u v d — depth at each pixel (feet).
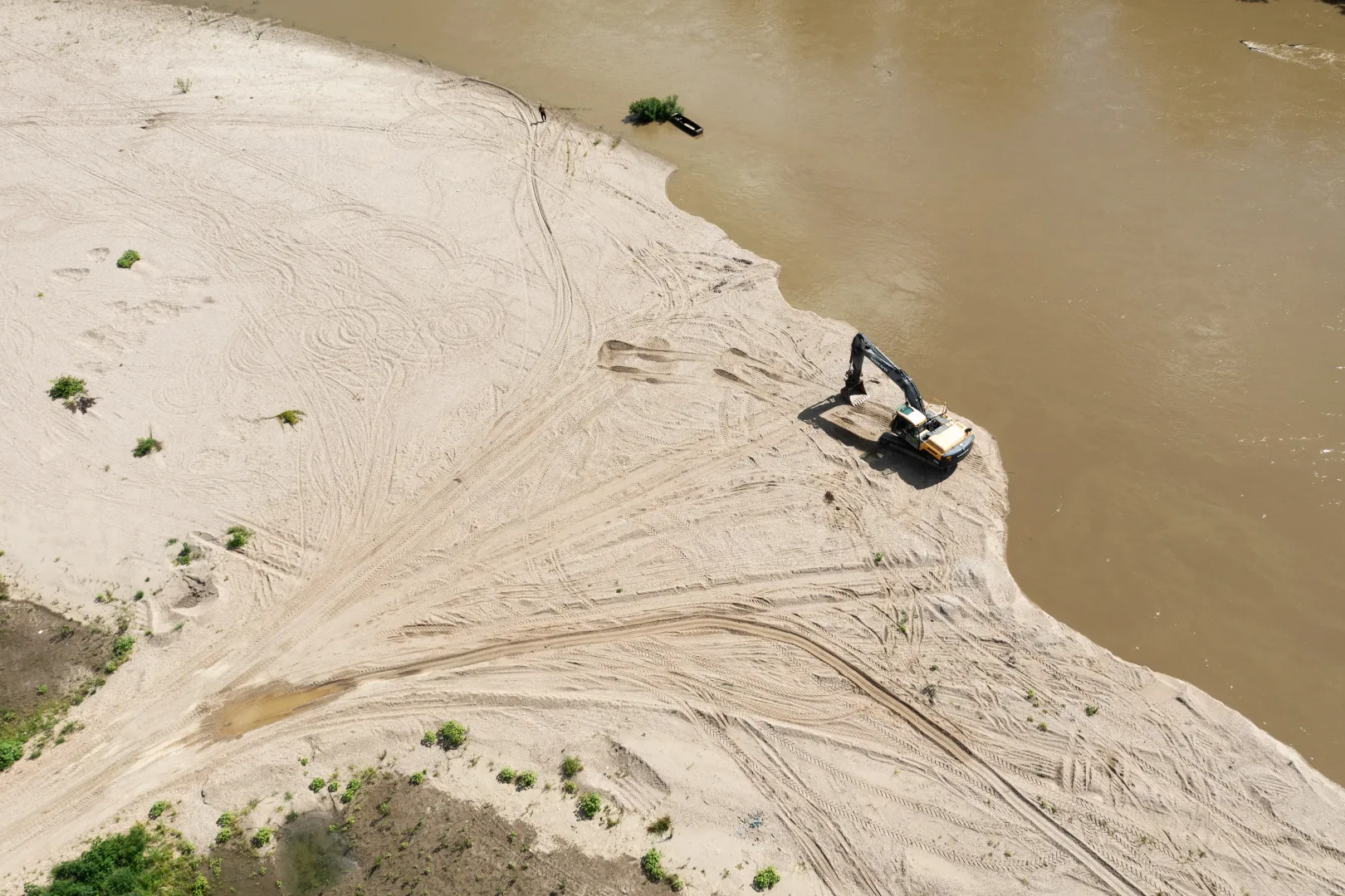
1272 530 104.47
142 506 112.06
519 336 131.54
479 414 121.90
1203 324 127.03
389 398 124.16
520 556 106.93
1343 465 109.60
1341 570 100.22
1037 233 142.72
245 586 104.78
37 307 136.26
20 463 116.57
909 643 96.48
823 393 121.80
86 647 99.25
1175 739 87.51
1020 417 118.32
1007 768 86.38
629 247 144.66
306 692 95.71
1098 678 92.68
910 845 81.87
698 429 118.62
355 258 144.05
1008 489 110.63
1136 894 77.97
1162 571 101.76
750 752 88.84
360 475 115.55
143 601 102.99
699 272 139.74
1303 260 134.21
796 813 84.33
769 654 96.48
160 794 87.71
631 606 101.50
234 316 135.54
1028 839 81.76
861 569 103.14
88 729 92.79
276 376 127.13
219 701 94.99
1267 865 79.00
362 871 81.41
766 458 114.83
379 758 90.12
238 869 82.07
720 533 107.45
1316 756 87.04
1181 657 94.79
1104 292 132.67
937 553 103.81
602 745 89.92
